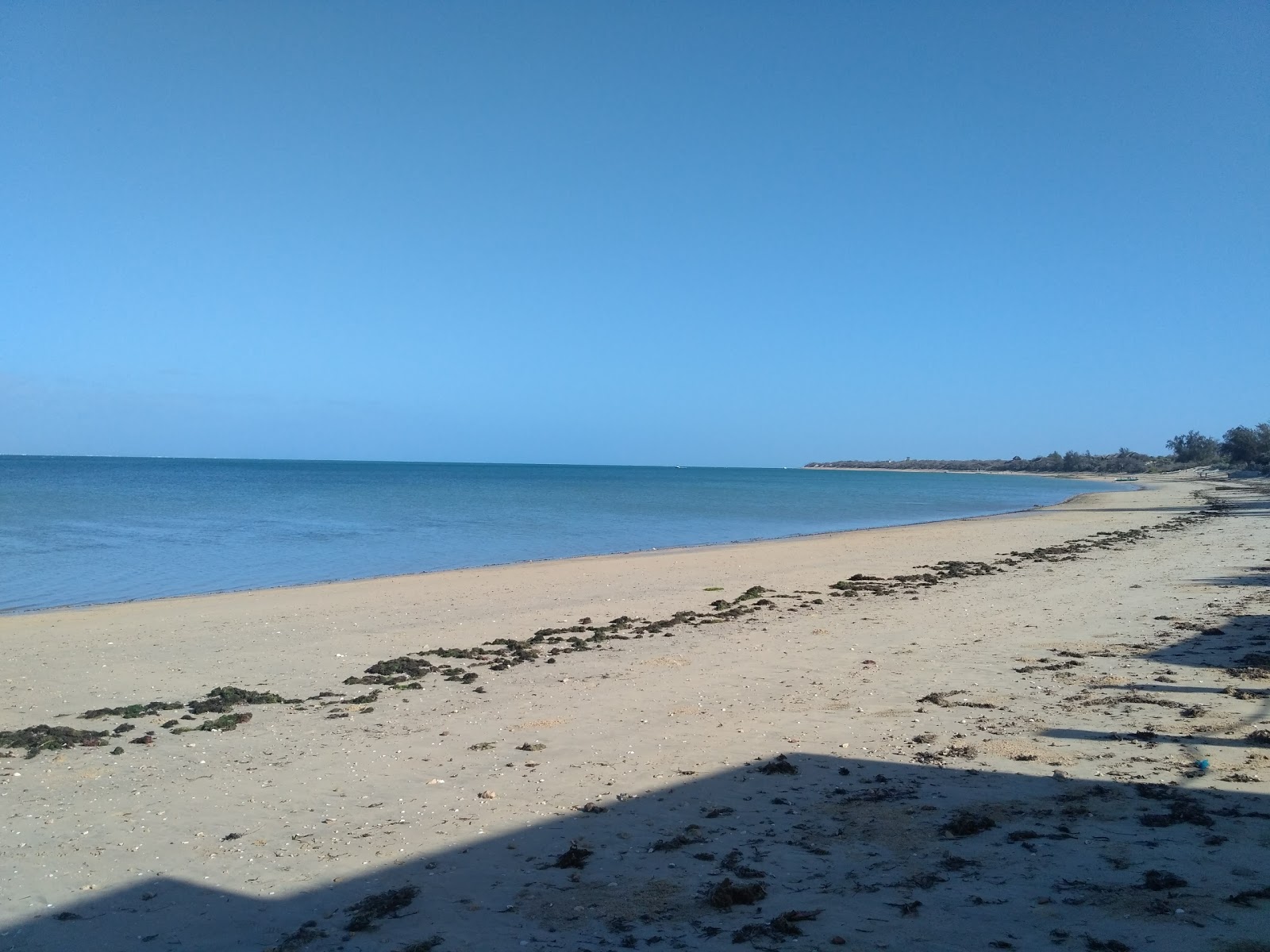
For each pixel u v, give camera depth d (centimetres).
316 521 4344
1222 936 395
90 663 1240
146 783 715
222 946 446
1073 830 543
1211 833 523
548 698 971
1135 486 10225
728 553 2838
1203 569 2045
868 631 1348
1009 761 691
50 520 4134
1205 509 5028
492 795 661
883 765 696
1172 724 769
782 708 891
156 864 553
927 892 466
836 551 2884
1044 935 410
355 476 13375
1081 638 1220
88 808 657
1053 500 7606
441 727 868
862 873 497
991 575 2089
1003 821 565
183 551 2938
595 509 5866
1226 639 1160
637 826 589
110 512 4712
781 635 1334
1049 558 2484
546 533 3900
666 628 1444
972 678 993
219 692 1021
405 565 2653
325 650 1319
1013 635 1267
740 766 709
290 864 548
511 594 1905
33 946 450
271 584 2238
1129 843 517
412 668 1151
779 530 4181
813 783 659
